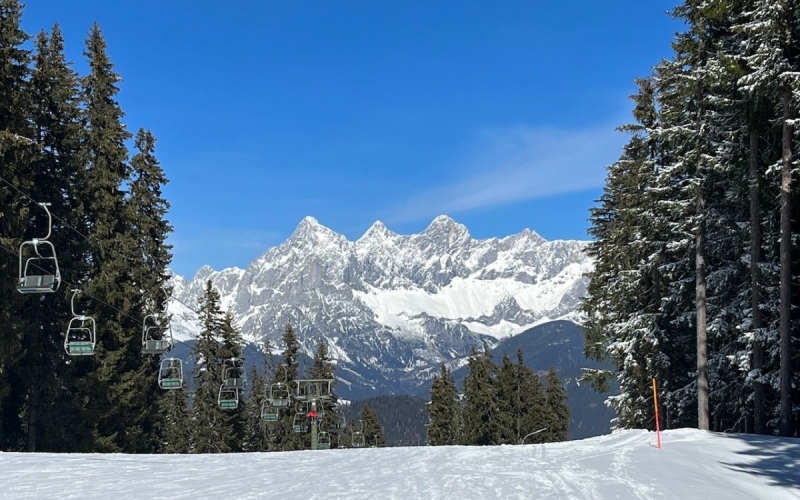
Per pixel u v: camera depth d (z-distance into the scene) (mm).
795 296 26625
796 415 27484
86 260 36844
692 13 28422
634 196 35688
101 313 35844
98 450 34781
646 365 34781
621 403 37062
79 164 36969
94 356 35281
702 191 28578
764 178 25562
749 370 26188
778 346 25344
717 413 32531
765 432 25625
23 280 22016
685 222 28969
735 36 27266
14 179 29391
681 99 29031
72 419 34219
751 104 25172
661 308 32812
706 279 29328
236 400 48281
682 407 32969
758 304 25688
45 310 34219
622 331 34531
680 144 29328
